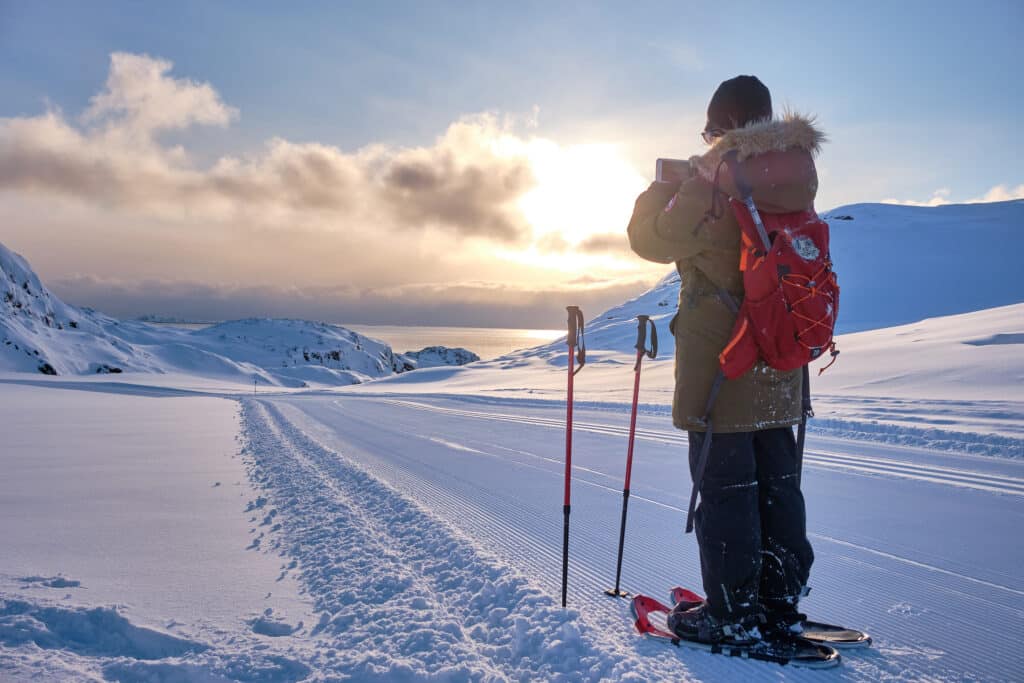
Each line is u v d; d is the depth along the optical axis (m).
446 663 2.24
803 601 2.90
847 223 103.06
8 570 3.28
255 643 2.41
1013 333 19.34
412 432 11.77
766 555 2.37
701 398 2.27
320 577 3.26
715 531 2.28
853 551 3.68
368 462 7.86
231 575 3.32
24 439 10.57
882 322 63.31
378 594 2.97
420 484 6.24
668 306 98.19
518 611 2.72
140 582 3.18
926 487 5.65
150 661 2.17
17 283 139.12
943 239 90.75
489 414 16.16
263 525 4.48
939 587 3.07
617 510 4.99
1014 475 6.15
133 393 43.66
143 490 5.83
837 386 16.69
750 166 2.07
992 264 79.88
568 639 2.43
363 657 2.25
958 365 16.48
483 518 4.75
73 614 2.52
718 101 2.35
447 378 63.50
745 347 2.11
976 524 4.33
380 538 4.05
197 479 6.47
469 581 3.15
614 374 39.31
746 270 2.08
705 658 2.25
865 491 5.50
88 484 6.14
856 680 2.10
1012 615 2.71
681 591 2.85
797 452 2.40
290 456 8.12
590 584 3.21
